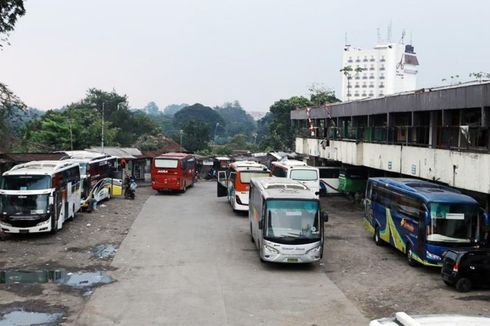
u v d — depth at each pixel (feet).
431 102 80.48
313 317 45.47
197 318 44.70
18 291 52.01
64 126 186.91
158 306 47.83
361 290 54.60
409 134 101.50
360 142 115.03
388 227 74.23
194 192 156.97
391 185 74.13
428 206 61.52
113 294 51.34
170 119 558.97
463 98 70.69
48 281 55.83
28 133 180.65
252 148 371.56
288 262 62.39
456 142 82.48
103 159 123.75
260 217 67.51
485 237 61.93
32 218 76.95
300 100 262.67
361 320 44.70
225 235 84.48
